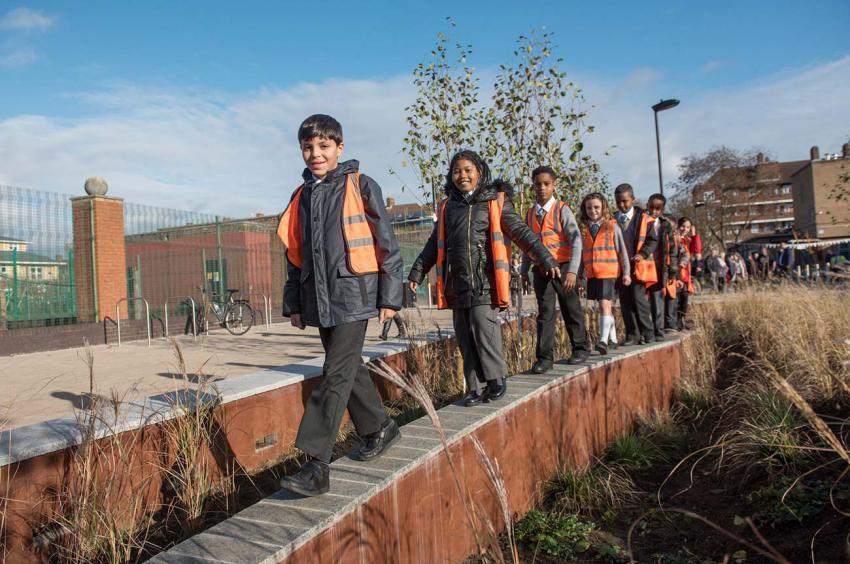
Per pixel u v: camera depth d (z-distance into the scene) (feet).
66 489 9.04
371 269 9.42
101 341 37.70
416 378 6.58
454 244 13.33
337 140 9.73
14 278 35.83
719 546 11.28
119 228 41.57
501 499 7.02
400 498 9.07
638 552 11.56
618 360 18.30
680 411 20.75
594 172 25.85
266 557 6.53
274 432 13.53
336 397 8.89
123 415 10.36
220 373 22.26
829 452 12.69
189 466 10.64
